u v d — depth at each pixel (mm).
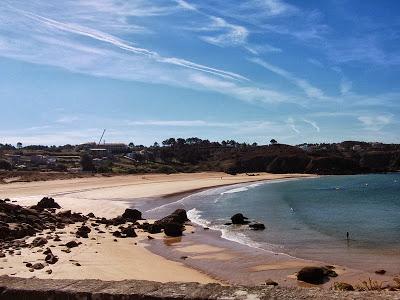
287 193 81062
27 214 32500
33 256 20391
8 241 24078
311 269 19469
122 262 21516
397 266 22062
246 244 28844
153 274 19672
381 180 127000
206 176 141375
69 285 5223
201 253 25812
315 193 81125
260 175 155625
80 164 143625
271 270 21406
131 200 63875
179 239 30812
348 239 30719
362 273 20500
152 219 43312
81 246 24797
